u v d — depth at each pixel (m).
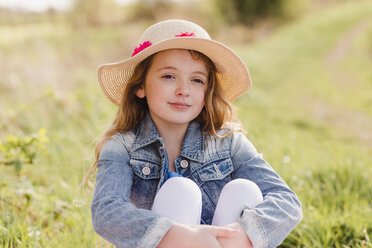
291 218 1.56
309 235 2.27
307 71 13.23
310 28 24.11
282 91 9.96
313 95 9.44
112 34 16.72
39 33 6.70
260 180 1.74
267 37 23.45
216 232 1.38
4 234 2.14
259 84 10.37
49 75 5.69
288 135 4.98
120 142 1.77
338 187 2.90
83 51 8.47
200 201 1.52
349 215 2.44
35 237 2.16
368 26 23.80
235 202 1.54
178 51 1.71
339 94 9.51
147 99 1.80
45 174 3.17
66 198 2.69
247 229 1.45
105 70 1.84
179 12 26.47
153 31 1.78
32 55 6.05
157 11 26.11
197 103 1.77
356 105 8.25
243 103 6.80
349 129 6.39
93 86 5.84
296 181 3.10
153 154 1.78
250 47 18.84
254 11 26.39
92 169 1.87
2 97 4.98
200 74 1.76
